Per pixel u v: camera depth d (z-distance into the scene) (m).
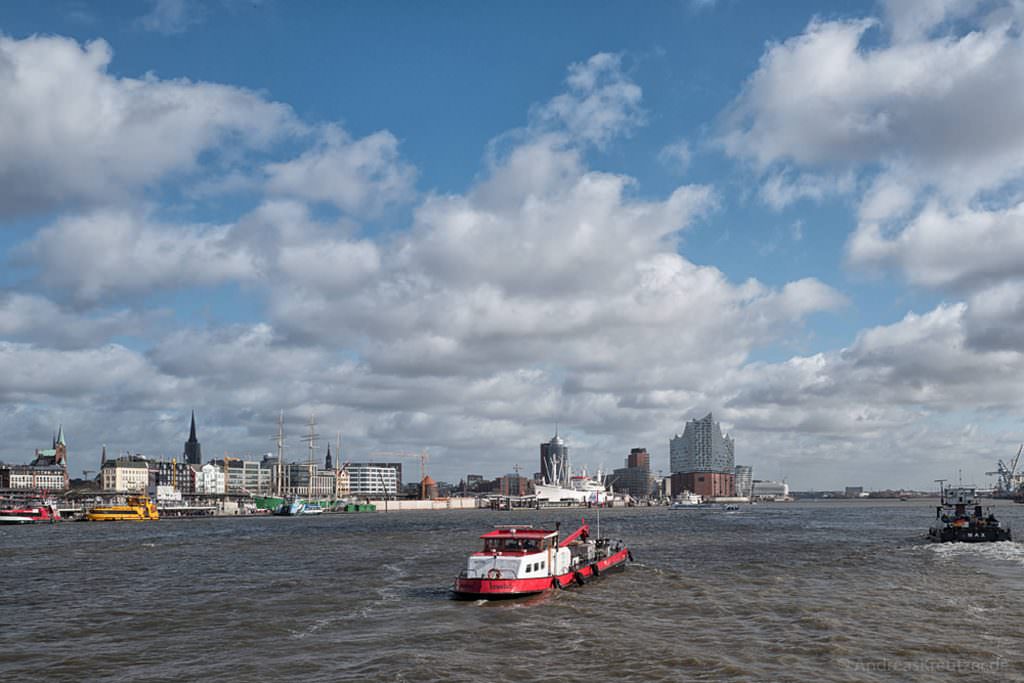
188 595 91.00
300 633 69.31
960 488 183.75
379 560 129.12
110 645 65.62
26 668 58.47
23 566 124.69
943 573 103.81
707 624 71.25
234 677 55.38
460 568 115.06
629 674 54.94
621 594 87.81
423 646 63.66
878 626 69.06
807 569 110.94
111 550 156.25
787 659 58.28
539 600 84.06
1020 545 144.75
